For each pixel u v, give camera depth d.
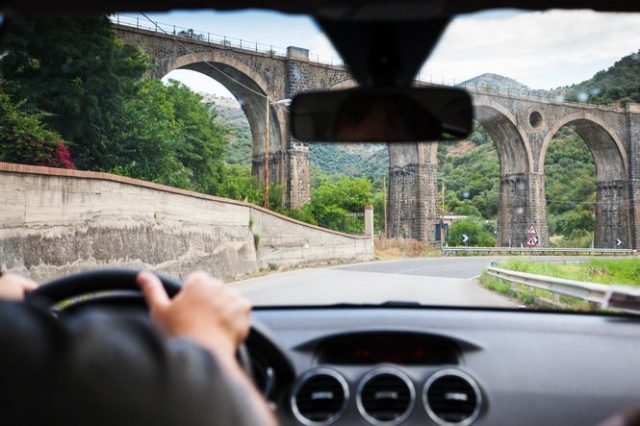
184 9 1.69
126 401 0.78
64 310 2.02
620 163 15.38
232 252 18.64
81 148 12.61
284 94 41.38
